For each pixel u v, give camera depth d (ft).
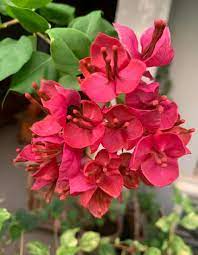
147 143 0.66
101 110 0.66
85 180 0.69
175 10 2.35
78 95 0.68
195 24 2.37
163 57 0.70
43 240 2.57
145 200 2.40
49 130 0.68
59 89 0.67
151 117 0.66
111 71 0.64
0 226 1.32
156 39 0.68
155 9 1.82
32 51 0.86
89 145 0.66
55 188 0.74
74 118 0.65
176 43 2.43
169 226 1.80
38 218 1.90
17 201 3.15
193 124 2.60
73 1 3.15
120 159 0.68
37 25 0.87
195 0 2.31
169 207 2.77
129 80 0.64
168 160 0.67
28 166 0.76
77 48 0.82
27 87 0.86
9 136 4.13
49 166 0.72
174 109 0.68
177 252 1.76
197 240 2.40
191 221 1.79
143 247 1.81
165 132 0.66
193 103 2.55
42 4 0.84
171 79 2.51
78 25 0.89
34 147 0.72
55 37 0.81
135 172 0.71
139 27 1.85
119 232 2.35
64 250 1.60
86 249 1.69
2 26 0.94
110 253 1.81
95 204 0.71
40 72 0.88
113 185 0.69
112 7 3.27
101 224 2.29
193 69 2.48
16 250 2.19
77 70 0.83
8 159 3.75
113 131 0.67
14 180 3.43
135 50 0.69
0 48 0.85
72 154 0.68
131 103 0.66
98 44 0.68
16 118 4.29
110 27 0.89
